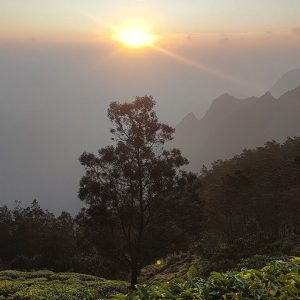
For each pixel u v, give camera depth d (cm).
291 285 451
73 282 2714
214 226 6531
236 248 4488
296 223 6309
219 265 3503
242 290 464
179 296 464
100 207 3347
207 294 459
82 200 3459
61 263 5072
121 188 3444
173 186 3409
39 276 3161
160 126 3466
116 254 3512
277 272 498
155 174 3331
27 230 7125
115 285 2634
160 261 6000
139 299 480
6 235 7062
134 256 3434
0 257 6931
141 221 3466
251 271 498
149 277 5112
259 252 3938
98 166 3456
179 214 3472
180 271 4716
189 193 3588
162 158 3512
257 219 6284
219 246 5731
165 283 505
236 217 6644
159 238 3516
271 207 6088
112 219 3422
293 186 6269
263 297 443
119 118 3428
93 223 3412
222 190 6419
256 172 6681
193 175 3534
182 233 3516
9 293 2305
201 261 4756
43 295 2133
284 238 4784
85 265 5047
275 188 6300
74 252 6544
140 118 3406
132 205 3422
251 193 6144
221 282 480
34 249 6988
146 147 3431
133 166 3388
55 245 6581
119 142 3469
